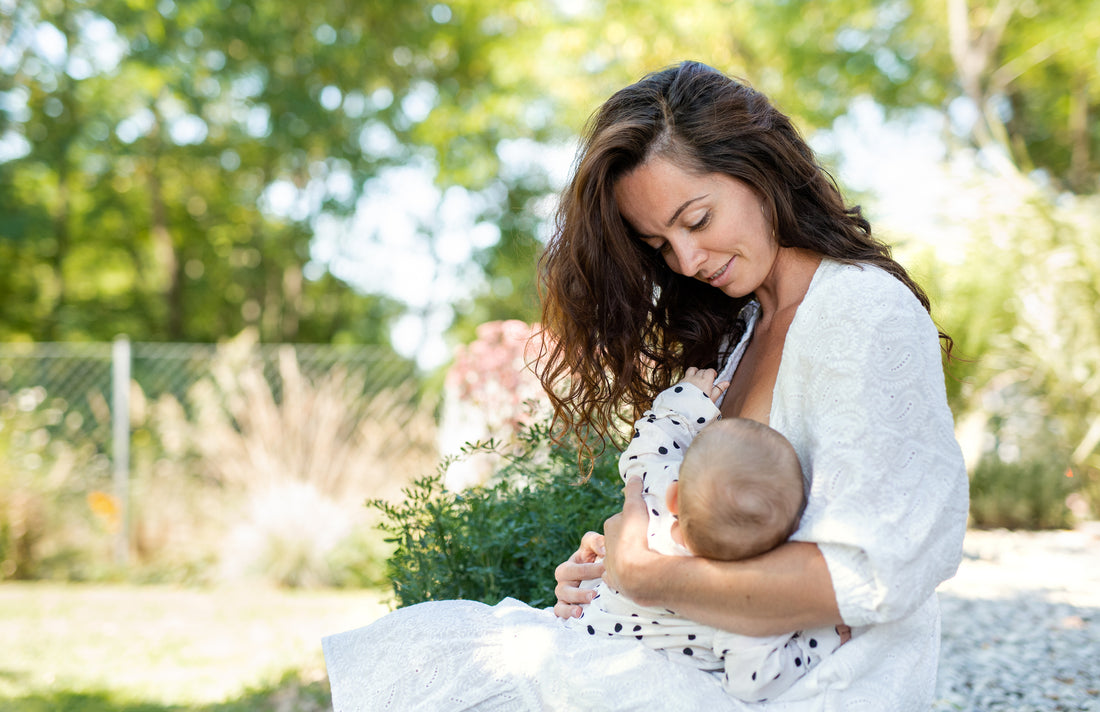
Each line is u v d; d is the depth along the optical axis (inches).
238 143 566.3
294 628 205.3
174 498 295.0
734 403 65.2
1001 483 242.5
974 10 422.9
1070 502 241.0
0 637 198.4
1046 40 411.2
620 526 56.8
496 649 58.2
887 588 47.4
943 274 239.3
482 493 106.2
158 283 644.1
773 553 49.9
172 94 515.5
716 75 60.6
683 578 51.6
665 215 58.9
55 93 502.0
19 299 578.2
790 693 52.1
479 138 548.1
